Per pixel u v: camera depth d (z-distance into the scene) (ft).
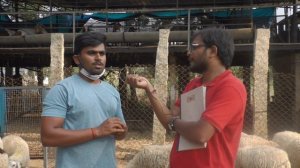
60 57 29.53
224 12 52.49
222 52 8.94
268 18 51.90
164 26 50.55
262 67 29.58
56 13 45.60
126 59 50.88
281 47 42.86
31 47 48.85
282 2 55.11
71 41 45.19
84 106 10.02
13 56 52.60
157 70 29.66
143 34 45.85
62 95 10.02
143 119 53.42
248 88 45.88
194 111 8.94
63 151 10.06
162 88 29.48
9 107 31.63
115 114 10.70
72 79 10.34
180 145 9.10
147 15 53.06
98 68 10.34
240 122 8.89
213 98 8.75
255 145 20.58
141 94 64.08
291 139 22.80
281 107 48.52
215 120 8.39
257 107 29.30
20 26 54.95
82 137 9.76
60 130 9.73
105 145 10.22
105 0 55.21
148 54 48.19
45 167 25.46
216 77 8.95
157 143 29.35
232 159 8.87
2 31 53.26
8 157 22.62
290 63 46.19
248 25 49.90
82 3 58.08
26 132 32.63
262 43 29.68
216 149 8.68
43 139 9.89
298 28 50.31
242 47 42.93
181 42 46.26
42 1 60.08
